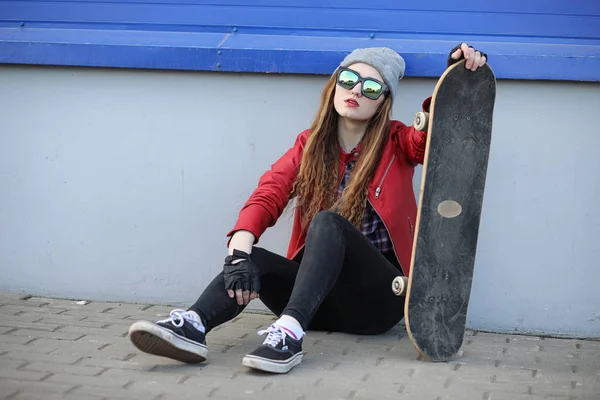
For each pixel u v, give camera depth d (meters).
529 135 4.45
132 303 4.81
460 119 3.77
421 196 3.76
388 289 4.07
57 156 4.77
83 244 4.81
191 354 3.64
